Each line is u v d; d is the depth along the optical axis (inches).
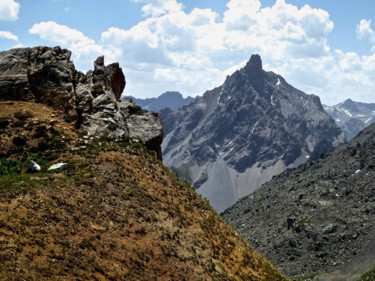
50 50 2172.7
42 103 1964.8
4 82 1974.7
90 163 1544.0
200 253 1387.8
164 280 1149.7
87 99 1978.3
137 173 1631.4
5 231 951.0
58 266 934.4
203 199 1882.4
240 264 1533.0
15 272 840.9
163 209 1487.5
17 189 1157.7
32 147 1644.9
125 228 1254.3
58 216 1122.7
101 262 1044.5
